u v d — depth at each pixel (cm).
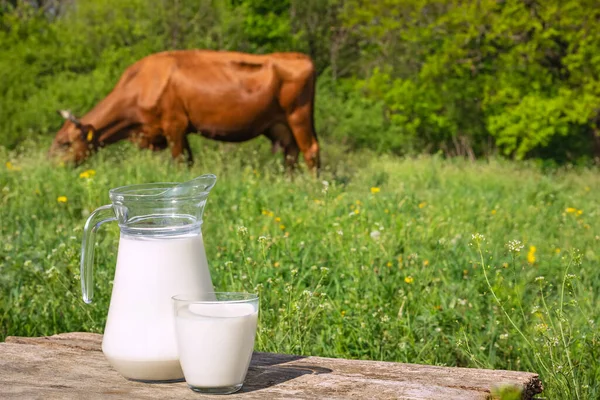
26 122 1841
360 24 2725
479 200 1012
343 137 2208
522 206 994
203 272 218
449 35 2386
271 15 2645
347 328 441
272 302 448
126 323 206
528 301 511
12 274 511
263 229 690
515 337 432
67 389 194
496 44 2403
